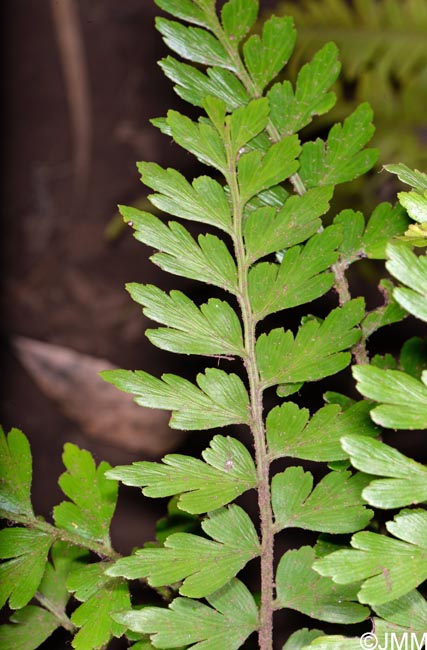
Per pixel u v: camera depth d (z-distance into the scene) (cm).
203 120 30
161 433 55
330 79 30
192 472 28
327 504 28
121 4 78
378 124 50
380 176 49
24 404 60
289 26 30
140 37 77
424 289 26
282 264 29
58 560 30
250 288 29
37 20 79
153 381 28
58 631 33
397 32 48
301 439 28
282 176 29
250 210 30
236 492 28
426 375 26
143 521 52
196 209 29
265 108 29
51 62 78
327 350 29
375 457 26
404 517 27
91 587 28
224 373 29
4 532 29
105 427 56
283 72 49
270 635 28
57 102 77
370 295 54
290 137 29
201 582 27
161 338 28
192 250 29
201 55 30
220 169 29
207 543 28
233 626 28
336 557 26
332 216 49
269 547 28
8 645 29
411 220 30
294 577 28
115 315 66
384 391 26
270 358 29
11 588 29
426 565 26
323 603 28
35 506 55
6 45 78
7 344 63
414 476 26
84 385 58
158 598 32
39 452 58
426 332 48
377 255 30
